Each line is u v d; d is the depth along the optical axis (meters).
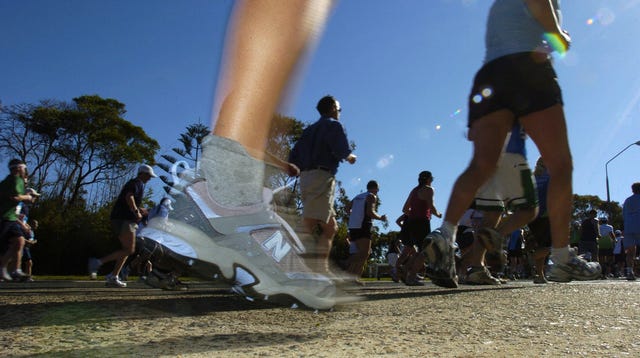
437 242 2.08
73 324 1.50
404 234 6.71
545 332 1.43
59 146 31.62
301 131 3.64
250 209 1.67
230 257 1.60
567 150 2.22
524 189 3.33
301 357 1.05
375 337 1.32
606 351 1.15
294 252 1.78
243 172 1.65
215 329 1.45
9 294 3.33
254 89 1.67
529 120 2.20
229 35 1.68
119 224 5.39
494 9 2.28
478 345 1.22
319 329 1.47
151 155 34.38
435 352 1.12
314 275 1.82
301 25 1.67
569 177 2.22
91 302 2.22
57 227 22.20
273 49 1.66
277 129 1.81
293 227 2.09
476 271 4.24
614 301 2.38
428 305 2.23
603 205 42.81
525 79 2.14
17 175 6.18
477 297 2.77
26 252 8.62
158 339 1.26
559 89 2.19
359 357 1.06
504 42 2.19
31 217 22.77
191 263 1.58
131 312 1.82
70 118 31.41
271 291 1.68
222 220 1.62
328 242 3.50
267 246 1.69
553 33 2.17
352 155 3.77
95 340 1.24
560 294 2.91
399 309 2.03
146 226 1.63
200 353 1.09
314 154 3.54
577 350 1.16
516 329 1.48
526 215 3.41
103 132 31.89
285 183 2.01
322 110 3.75
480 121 2.18
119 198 5.47
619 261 13.29
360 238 5.98
